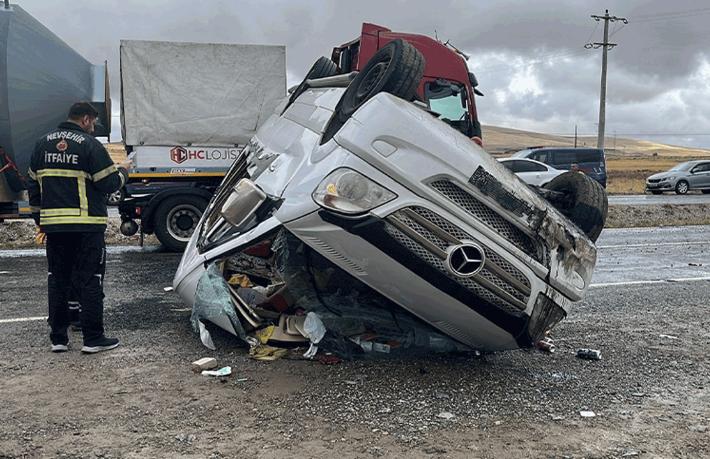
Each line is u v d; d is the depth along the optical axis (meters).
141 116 11.11
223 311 4.95
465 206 4.20
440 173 4.11
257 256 5.32
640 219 19.30
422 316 4.51
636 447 3.53
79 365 4.69
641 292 7.95
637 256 11.20
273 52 11.70
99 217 4.98
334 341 4.90
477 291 4.25
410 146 4.08
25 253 10.84
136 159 11.13
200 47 11.34
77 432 3.55
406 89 4.41
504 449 3.46
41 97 9.66
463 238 4.16
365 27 9.70
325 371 4.59
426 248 4.12
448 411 3.96
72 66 10.25
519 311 4.36
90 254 4.94
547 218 4.32
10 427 3.60
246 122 11.59
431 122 4.30
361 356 4.90
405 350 5.02
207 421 3.72
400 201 4.07
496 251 4.21
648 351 5.43
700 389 4.51
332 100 5.27
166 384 4.30
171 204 10.89
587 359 5.18
